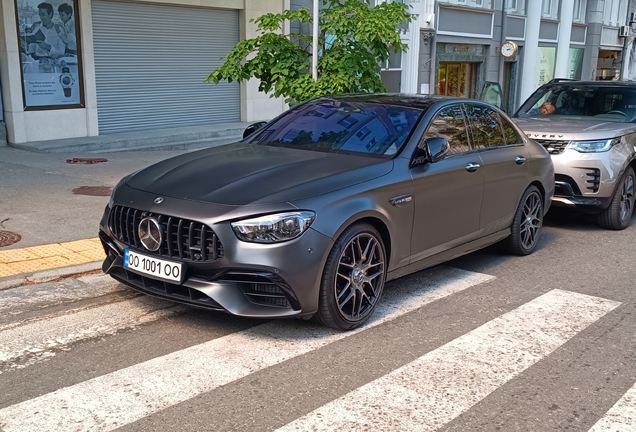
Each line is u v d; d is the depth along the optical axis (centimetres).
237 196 423
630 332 474
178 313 478
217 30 1598
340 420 336
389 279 491
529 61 2386
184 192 438
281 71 865
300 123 576
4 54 1216
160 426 324
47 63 1281
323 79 841
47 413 333
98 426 322
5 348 409
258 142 570
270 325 462
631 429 339
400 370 397
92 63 1345
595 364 417
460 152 567
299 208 414
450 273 612
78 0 1307
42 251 594
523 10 2527
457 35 2122
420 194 502
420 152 514
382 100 584
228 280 411
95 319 462
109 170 1045
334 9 895
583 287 580
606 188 775
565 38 2566
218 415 337
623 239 774
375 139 525
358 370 395
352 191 445
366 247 457
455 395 368
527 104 990
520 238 664
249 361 403
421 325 474
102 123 1405
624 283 596
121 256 458
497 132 635
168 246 421
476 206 577
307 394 363
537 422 342
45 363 391
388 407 351
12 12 1209
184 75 1551
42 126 1288
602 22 3109
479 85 2323
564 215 912
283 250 404
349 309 456
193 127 1565
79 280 539
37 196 821
